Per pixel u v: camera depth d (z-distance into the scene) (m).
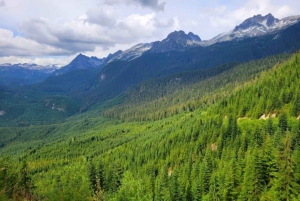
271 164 86.19
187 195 106.25
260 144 123.56
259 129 135.25
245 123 152.75
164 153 160.25
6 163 51.47
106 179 120.06
